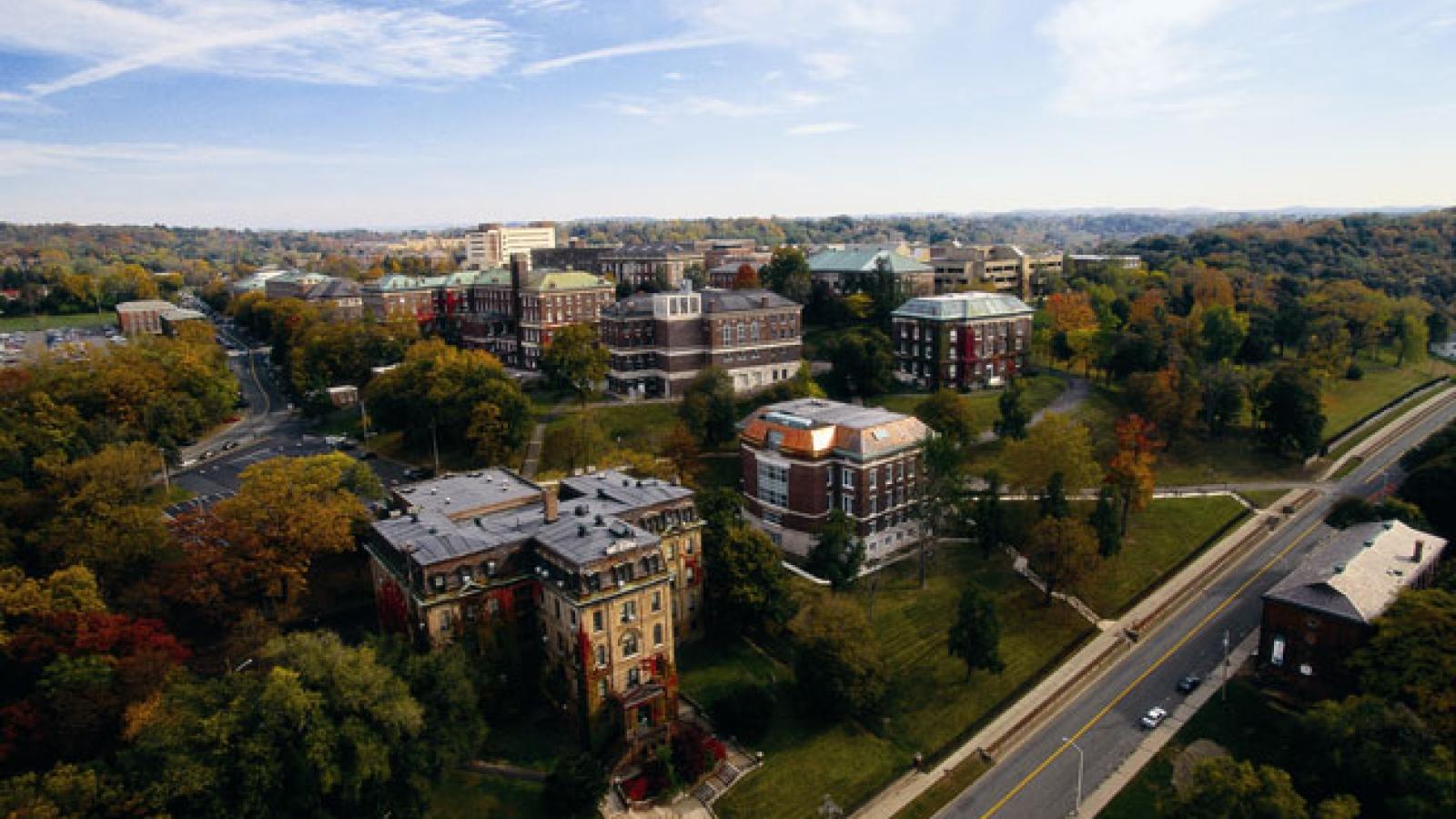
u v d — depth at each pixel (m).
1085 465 133.25
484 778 82.62
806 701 94.50
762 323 189.88
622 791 82.75
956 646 98.56
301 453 170.25
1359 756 72.19
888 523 129.62
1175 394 163.00
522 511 104.81
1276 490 150.25
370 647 81.81
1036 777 86.69
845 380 185.12
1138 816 80.00
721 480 149.25
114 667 80.75
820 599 108.44
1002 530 130.12
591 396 178.75
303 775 70.81
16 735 76.31
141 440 153.75
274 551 100.94
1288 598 95.00
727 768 87.19
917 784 86.69
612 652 87.62
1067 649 107.88
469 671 83.69
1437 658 78.75
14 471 125.00
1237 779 67.69
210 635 102.62
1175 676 101.62
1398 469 155.25
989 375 189.00
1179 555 129.75
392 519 99.88
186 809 68.50
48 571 104.75
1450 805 64.88
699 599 107.06
